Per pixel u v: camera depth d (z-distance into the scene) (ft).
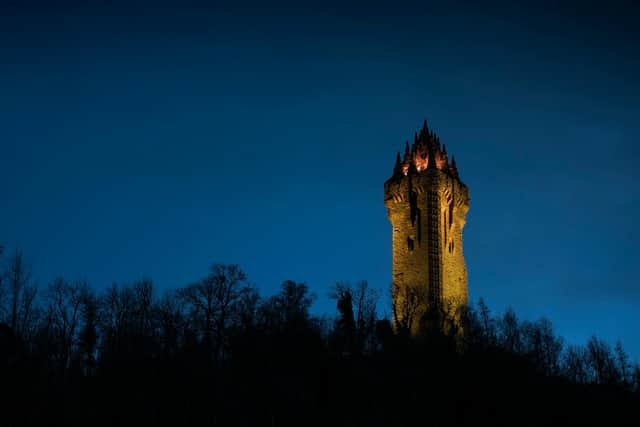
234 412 302.66
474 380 330.34
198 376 317.83
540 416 322.34
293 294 398.42
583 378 415.44
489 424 315.17
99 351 355.77
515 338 414.82
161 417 294.25
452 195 476.95
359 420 303.89
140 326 368.68
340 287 407.44
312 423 300.61
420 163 489.67
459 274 472.03
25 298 351.46
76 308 367.25
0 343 299.79
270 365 334.65
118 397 299.17
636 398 348.38
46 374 307.78
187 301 386.73
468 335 390.83
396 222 476.54
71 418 283.79
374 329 395.96
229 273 395.55
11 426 274.36
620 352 431.43
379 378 332.39
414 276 459.32
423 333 404.57
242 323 374.43
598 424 328.08
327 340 377.09
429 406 316.40
